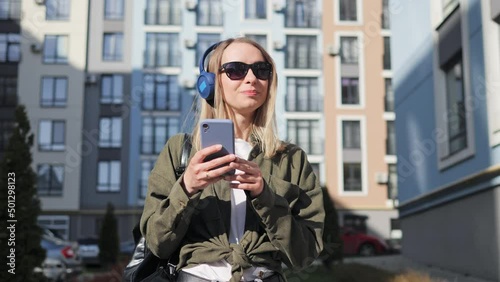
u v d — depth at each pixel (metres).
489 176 8.29
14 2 26.06
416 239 11.80
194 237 1.46
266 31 24.84
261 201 1.35
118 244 16.08
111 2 26.11
